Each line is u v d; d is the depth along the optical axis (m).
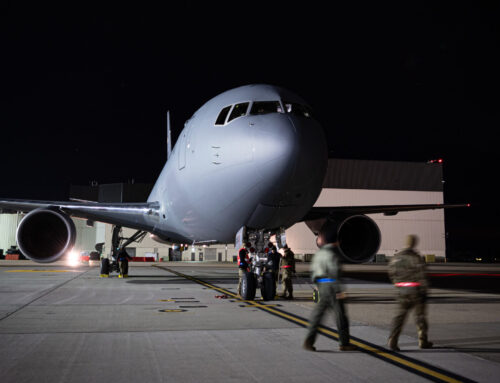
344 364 5.10
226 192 11.06
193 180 12.20
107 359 5.27
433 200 76.75
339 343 5.77
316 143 10.46
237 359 5.30
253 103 11.06
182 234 15.43
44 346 5.93
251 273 11.30
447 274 29.28
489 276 26.30
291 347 5.94
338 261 5.80
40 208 14.82
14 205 16.59
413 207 16.92
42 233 15.16
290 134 10.20
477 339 6.55
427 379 4.54
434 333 7.04
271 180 10.26
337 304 5.76
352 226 14.73
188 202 12.95
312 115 11.55
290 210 11.18
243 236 11.83
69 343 6.12
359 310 9.68
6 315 8.62
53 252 14.52
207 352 5.64
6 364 5.04
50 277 20.02
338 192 73.75
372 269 36.88
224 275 22.70
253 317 8.45
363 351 5.73
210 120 11.76
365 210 15.82
